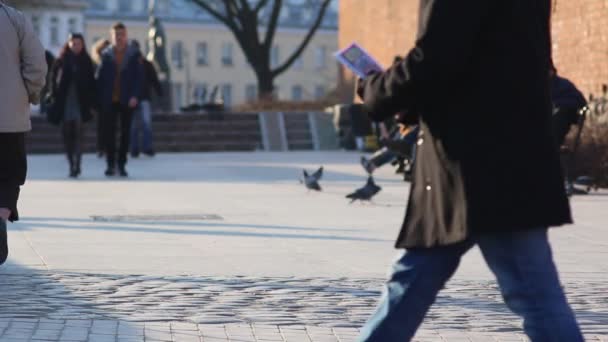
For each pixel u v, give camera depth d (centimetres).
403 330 593
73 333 794
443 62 553
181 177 2389
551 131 582
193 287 983
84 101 2342
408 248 591
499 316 876
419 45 560
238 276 1044
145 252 1205
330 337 796
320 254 1202
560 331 565
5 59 1028
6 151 1028
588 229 1457
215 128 4034
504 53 570
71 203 1773
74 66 2328
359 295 957
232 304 909
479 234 568
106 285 986
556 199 570
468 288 996
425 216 586
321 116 4162
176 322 838
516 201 561
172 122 3988
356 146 3781
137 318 849
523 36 573
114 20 13775
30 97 1047
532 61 575
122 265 1105
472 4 555
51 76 2345
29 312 864
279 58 14450
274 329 820
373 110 588
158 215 1593
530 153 567
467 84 571
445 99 577
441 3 555
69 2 13238
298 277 1044
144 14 14012
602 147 2073
